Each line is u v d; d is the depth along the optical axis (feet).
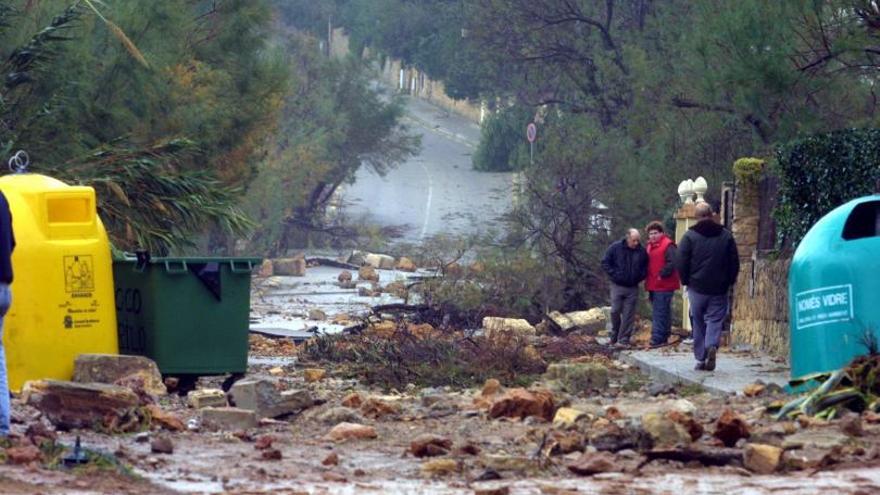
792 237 112.68
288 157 338.75
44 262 83.76
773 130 139.64
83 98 142.92
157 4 154.51
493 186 492.54
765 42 123.95
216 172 170.71
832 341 76.79
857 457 53.36
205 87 171.22
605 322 158.10
